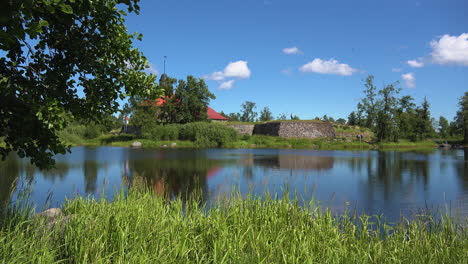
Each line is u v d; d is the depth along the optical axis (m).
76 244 3.61
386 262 4.13
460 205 10.08
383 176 16.78
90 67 4.11
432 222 6.04
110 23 4.06
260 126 66.50
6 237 3.66
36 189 11.30
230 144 47.88
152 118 53.28
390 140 61.53
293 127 60.25
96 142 51.00
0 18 2.37
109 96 4.37
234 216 5.04
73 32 3.96
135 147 43.16
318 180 15.16
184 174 16.70
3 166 16.81
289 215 5.44
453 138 84.12
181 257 3.69
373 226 7.26
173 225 4.47
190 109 64.62
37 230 4.11
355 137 62.22
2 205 4.94
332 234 4.93
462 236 5.24
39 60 3.92
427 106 73.19
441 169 20.08
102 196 6.75
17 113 3.63
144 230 4.21
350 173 17.91
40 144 4.12
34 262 3.34
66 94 4.06
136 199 6.19
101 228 3.99
